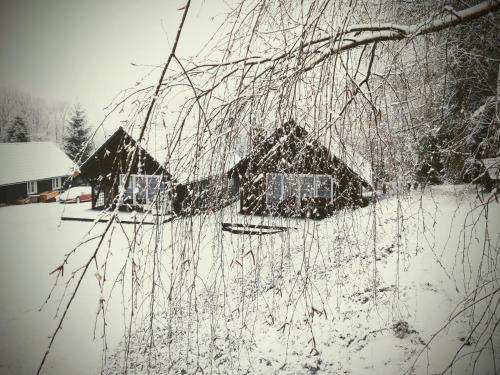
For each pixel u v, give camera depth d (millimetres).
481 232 5914
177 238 2033
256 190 2283
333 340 5184
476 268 5242
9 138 38844
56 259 12344
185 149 2102
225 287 2254
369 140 2580
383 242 6504
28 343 7137
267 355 5098
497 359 3812
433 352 4348
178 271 2053
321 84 2145
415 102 3203
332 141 2324
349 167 2441
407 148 3184
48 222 18500
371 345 4883
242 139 2270
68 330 7340
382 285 5727
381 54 3135
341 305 5617
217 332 5102
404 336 4789
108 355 6207
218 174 2180
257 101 2285
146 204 1788
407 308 5148
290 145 2199
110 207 1671
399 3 3051
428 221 6707
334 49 2121
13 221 19938
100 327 7203
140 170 1751
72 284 9531
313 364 4883
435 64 3615
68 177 1819
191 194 2082
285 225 2225
